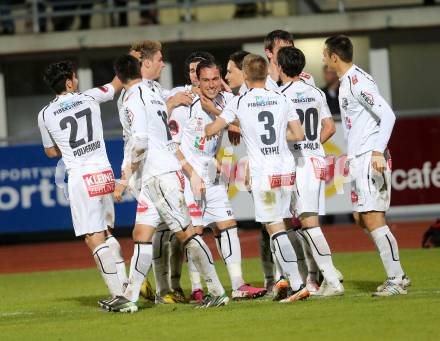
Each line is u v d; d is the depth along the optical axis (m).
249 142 31.39
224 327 26.81
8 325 29.72
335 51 31.44
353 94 31.12
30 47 76.19
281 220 31.36
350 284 36.25
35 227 61.84
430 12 74.19
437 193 59.25
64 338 26.30
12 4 80.69
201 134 33.50
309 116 32.41
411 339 23.81
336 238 57.84
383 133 30.64
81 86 77.62
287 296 31.80
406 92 76.12
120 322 28.67
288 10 77.69
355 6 77.56
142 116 30.17
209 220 33.72
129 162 31.12
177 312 30.30
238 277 33.28
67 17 78.62
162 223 33.34
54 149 31.98
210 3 76.25
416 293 31.92
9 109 77.88
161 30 75.38
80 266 52.09
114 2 77.88
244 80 33.53
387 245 31.52
